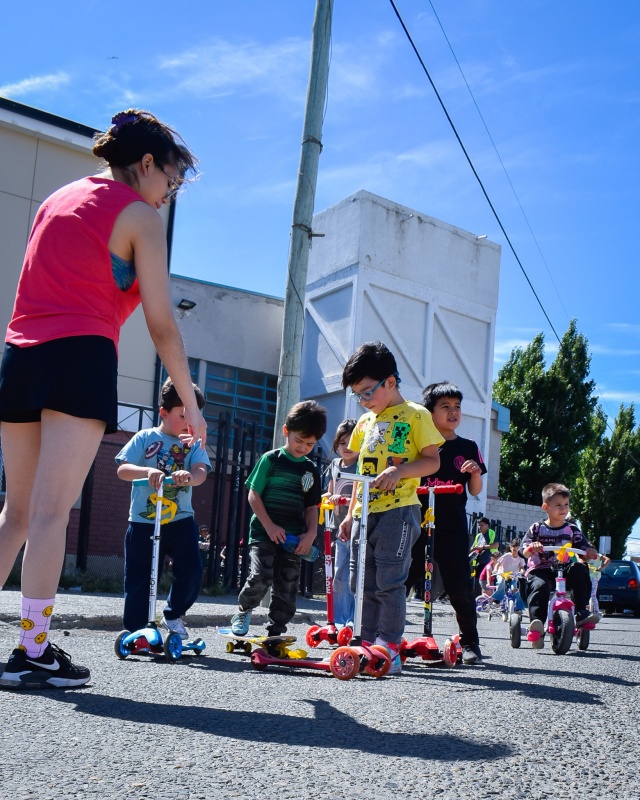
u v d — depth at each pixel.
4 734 2.17
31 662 2.92
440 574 5.30
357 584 4.18
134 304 3.11
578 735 2.69
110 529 12.38
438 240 20.05
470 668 4.94
